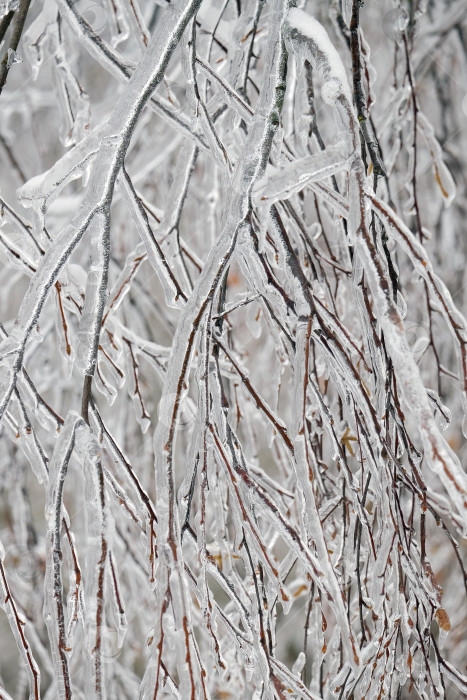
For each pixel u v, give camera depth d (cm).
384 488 211
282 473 286
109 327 247
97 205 204
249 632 213
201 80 232
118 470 212
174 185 239
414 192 262
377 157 206
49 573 200
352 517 234
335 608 199
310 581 225
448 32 352
